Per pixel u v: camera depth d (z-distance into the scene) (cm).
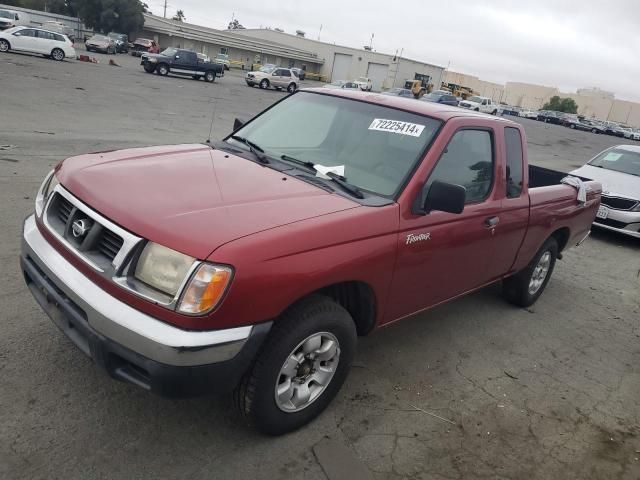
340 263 283
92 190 280
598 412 390
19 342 347
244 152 376
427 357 422
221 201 280
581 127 6612
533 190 477
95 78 2361
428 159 345
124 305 246
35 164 771
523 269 523
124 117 1405
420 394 371
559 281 679
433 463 307
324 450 301
